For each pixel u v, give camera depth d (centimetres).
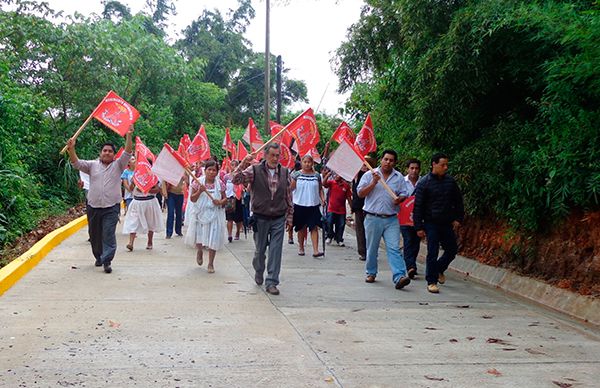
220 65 4178
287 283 831
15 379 433
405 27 959
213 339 545
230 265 957
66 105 1945
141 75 2370
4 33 1661
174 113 2830
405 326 614
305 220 1083
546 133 755
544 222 811
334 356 507
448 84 843
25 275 805
